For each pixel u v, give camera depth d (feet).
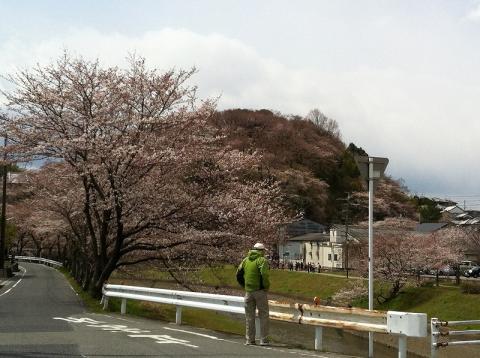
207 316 67.51
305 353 31.40
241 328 60.08
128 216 68.18
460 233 179.83
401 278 145.48
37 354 28.68
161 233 70.79
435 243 155.33
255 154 76.43
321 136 360.48
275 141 313.94
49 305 59.98
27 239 287.48
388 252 148.97
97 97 66.49
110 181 65.46
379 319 29.78
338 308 32.30
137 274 88.94
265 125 327.67
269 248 75.41
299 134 335.06
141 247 70.59
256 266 34.63
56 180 76.38
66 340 33.86
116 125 65.72
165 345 32.71
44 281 118.21
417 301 138.21
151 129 68.18
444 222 280.10
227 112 325.83
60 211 90.33
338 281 171.63
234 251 70.49
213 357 28.78
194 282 74.79
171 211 67.87
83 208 74.84
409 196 354.54
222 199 69.31
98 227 78.89
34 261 260.42
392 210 297.33
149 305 65.87
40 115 66.28
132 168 66.23
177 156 65.10
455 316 121.08
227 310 38.88
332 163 329.93
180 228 68.18
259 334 38.14
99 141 63.31
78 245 101.55
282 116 366.22
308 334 77.41
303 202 274.36
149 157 64.08
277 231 76.79
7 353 28.89
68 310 54.60
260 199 73.41
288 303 35.96
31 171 83.10
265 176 114.32
